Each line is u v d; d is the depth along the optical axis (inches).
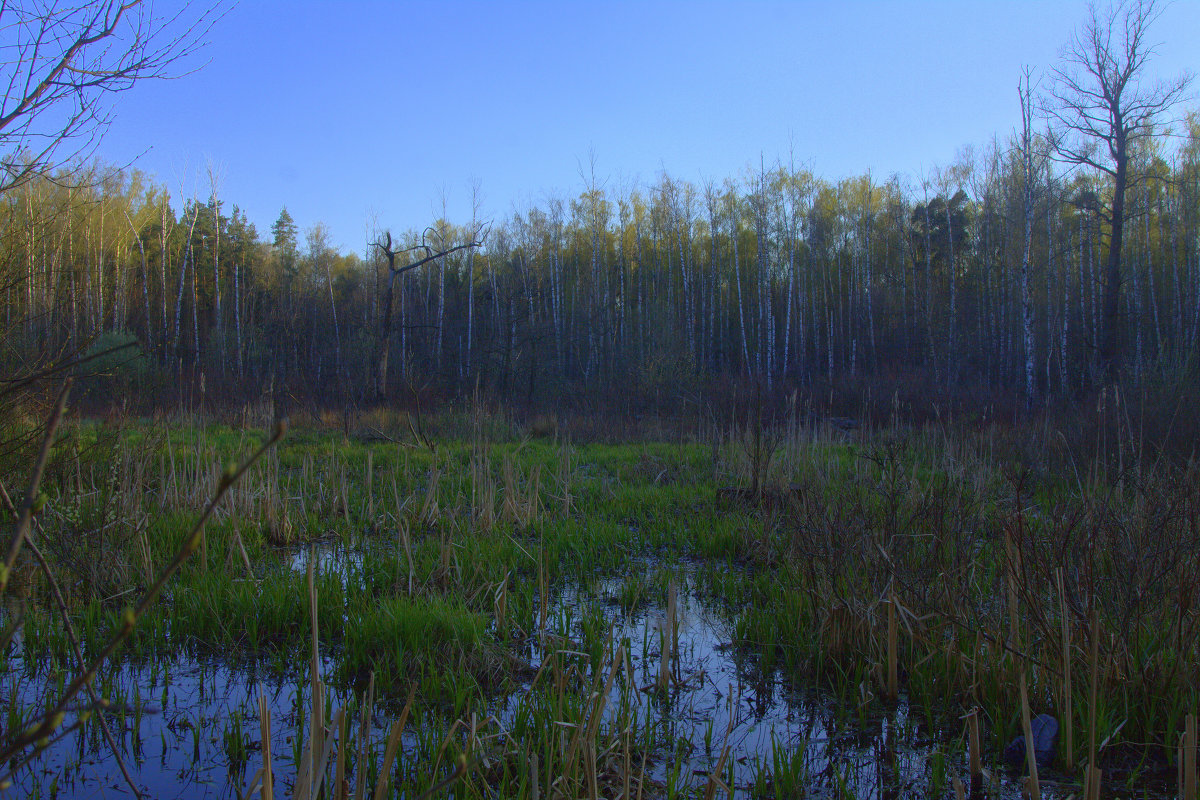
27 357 181.6
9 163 143.0
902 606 154.9
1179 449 333.7
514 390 999.0
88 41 129.7
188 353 1121.4
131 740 130.6
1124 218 806.5
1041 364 1141.1
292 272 1759.4
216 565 219.8
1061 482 333.1
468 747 106.7
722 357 1339.8
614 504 326.6
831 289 1481.3
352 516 297.9
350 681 152.2
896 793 119.6
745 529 258.2
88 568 193.8
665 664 151.4
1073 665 139.7
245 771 121.4
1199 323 1036.5
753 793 117.8
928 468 367.6
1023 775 123.0
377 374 876.0
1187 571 152.5
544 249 1502.2
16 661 159.5
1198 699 128.8
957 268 1518.2
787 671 164.4
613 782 115.6
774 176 1465.3
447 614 174.1
